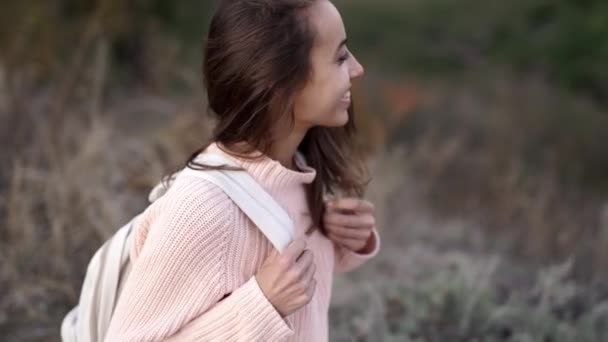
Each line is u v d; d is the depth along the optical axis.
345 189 1.96
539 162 6.90
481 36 11.21
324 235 1.81
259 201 1.50
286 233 1.49
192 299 1.42
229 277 1.46
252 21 1.47
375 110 7.17
